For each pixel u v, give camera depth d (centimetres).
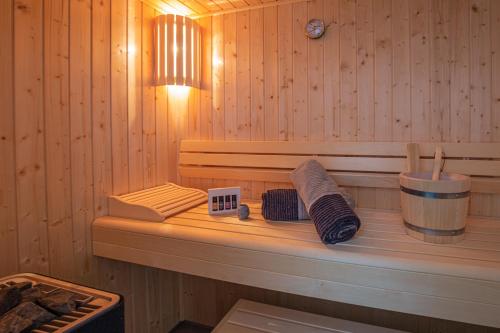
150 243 127
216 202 148
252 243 111
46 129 118
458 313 89
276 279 108
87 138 135
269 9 173
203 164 185
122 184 153
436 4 145
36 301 81
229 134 185
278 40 172
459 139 144
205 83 188
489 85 139
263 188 178
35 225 115
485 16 138
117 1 149
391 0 151
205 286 193
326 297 102
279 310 143
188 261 121
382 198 156
